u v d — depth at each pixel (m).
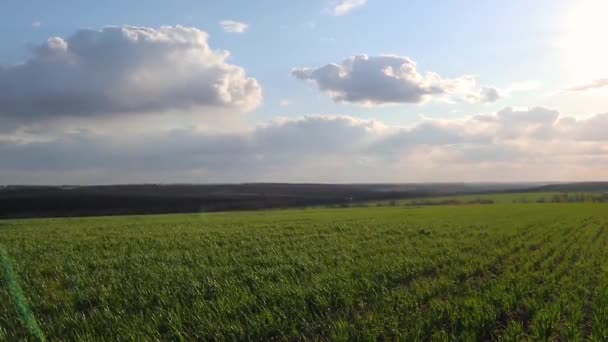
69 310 11.55
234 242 26.55
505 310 11.09
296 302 11.65
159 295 12.52
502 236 28.19
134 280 15.22
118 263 19.19
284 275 15.15
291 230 34.12
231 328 9.54
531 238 27.91
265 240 27.05
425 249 22.02
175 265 18.34
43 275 16.92
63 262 19.56
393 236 28.58
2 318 10.81
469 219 46.16
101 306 11.96
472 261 18.30
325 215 59.28
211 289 13.34
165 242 26.95
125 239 29.59
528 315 11.05
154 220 55.19
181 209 104.56
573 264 18.36
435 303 11.24
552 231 32.38
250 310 10.93
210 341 9.26
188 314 10.73
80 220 59.41
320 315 11.00
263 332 9.55
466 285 13.90
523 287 13.05
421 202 122.19
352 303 11.69
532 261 18.50
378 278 14.88
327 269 16.36
